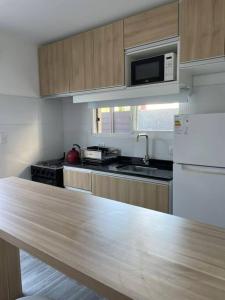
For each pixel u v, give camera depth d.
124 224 1.24
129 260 0.92
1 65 3.24
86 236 1.11
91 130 3.79
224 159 2.09
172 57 2.50
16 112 3.44
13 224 1.25
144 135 3.24
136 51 2.68
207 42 2.17
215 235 1.12
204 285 0.78
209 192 2.21
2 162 3.33
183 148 2.31
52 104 3.93
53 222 1.27
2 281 1.80
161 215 1.36
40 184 2.06
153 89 2.64
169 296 0.73
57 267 0.94
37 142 3.74
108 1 2.40
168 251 0.98
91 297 1.91
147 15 2.53
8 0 2.36
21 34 3.26
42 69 3.61
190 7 2.24
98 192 3.07
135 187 2.74
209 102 2.74
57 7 2.52
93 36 2.99
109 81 2.91
